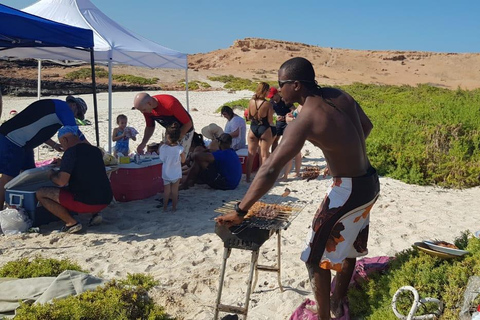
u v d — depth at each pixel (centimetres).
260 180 338
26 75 4866
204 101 3103
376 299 408
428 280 396
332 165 355
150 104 838
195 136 948
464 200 855
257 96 920
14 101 3206
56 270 466
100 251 593
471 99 1822
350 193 350
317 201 826
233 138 1071
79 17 984
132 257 573
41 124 724
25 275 460
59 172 637
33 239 637
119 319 354
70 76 4956
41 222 688
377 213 755
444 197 874
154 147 993
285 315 425
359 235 376
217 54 11281
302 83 354
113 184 814
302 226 685
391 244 611
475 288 361
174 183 760
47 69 5416
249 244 372
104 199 672
